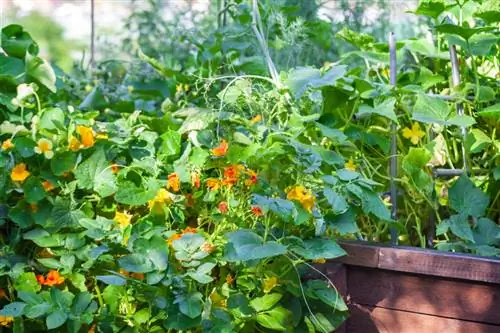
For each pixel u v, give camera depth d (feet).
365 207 6.66
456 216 7.08
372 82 7.72
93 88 10.91
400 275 6.69
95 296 6.68
